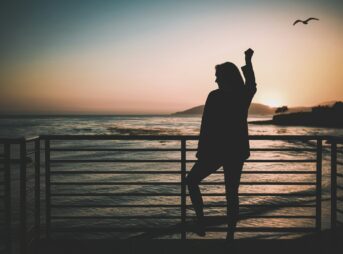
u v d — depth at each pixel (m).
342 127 114.38
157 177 18.47
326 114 130.50
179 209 9.84
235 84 3.13
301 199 11.26
